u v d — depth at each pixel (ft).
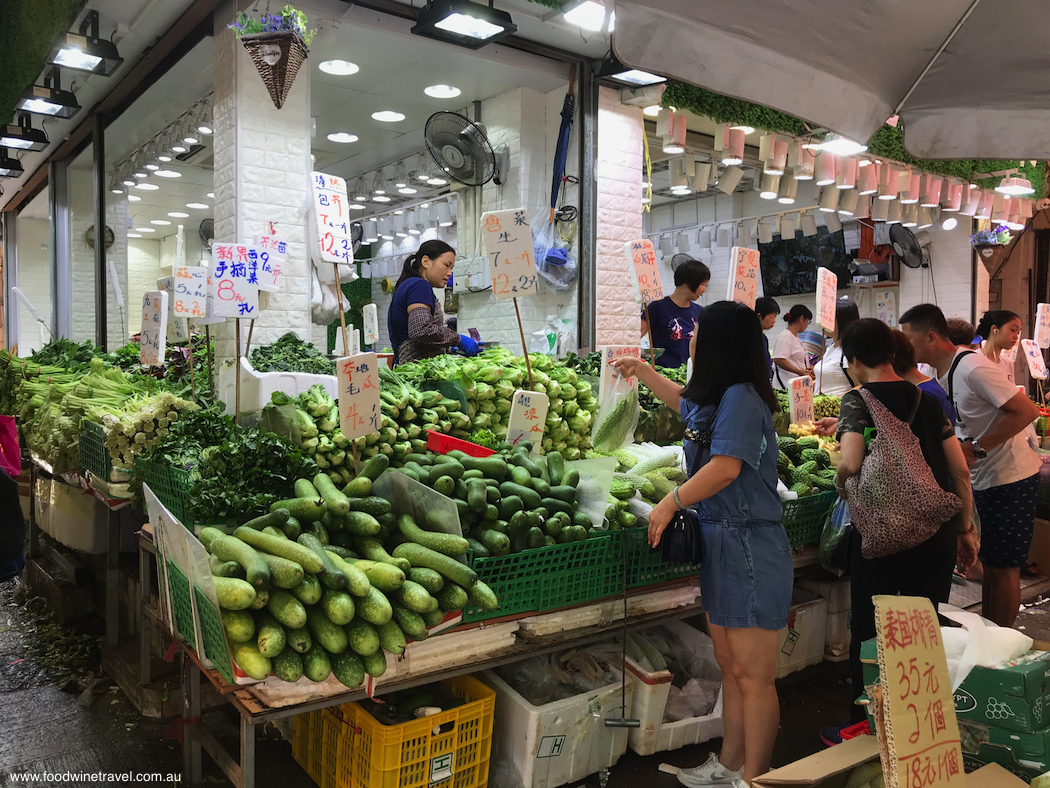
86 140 32.30
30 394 17.04
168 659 9.21
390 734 7.70
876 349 10.05
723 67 8.00
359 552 7.83
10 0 21.35
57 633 14.10
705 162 28.76
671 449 12.09
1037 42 8.45
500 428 11.99
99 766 9.55
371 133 29.25
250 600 6.44
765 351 8.59
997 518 13.48
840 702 11.70
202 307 12.03
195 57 22.18
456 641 8.00
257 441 8.66
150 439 10.72
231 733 10.37
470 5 16.31
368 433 9.30
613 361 11.26
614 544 9.23
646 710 9.62
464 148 22.58
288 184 18.74
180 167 33.78
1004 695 6.23
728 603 8.26
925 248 35.99
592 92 22.38
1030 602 16.80
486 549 8.11
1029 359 20.80
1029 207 34.76
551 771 8.85
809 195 36.88
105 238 31.14
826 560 11.79
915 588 9.88
